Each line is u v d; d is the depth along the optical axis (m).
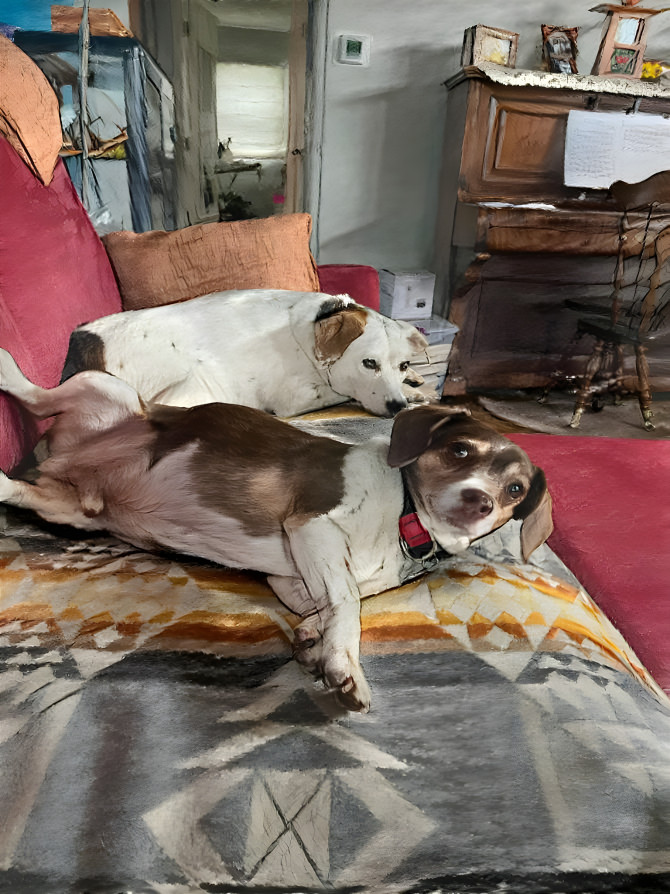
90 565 0.83
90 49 2.80
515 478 0.84
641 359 3.23
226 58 3.73
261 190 4.13
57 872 0.52
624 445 1.52
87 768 0.58
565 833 0.58
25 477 0.91
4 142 1.12
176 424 0.90
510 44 3.19
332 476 0.83
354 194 3.69
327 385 1.36
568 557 1.11
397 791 0.59
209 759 0.59
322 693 0.67
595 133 3.24
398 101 3.54
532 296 3.46
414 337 1.44
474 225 3.24
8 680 0.64
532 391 3.69
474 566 0.92
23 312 1.03
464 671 0.72
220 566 0.85
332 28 3.34
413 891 0.54
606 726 0.68
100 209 3.09
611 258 3.46
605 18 3.40
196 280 1.58
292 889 0.54
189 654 0.69
